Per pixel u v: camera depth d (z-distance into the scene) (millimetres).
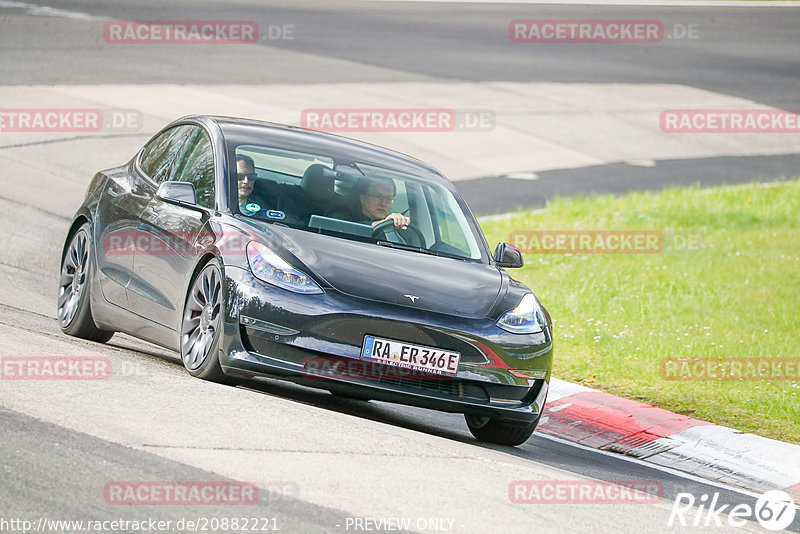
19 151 59344
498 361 25094
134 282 28344
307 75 88500
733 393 34219
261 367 23891
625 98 95938
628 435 30266
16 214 48531
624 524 19797
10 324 29969
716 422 31703
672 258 53906
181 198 26750
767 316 44156
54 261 42781
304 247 25438
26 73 75938
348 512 17562
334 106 79938
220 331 24328
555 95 93875
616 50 115875
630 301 45156
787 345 39969
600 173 74625
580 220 61250
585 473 24734
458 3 135125
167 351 32344
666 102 96312
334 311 24047
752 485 27484
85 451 18734
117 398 22203
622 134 85625
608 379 35000
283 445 20625
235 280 24328
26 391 21938
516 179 70312
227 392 24047
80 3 103562
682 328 41625
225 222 25922
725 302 46031
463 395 25031
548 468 24172
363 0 130875
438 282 25938
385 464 20641
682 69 109625
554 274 49562
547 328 26469
